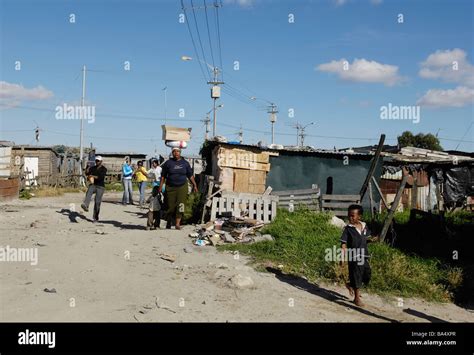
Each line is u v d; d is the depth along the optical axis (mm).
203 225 12250
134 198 25125
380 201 17891
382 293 8383
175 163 12070
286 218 12773
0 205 17922
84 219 14242
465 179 22625
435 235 13586
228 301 6941
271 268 9016
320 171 17281
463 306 8414
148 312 6211
